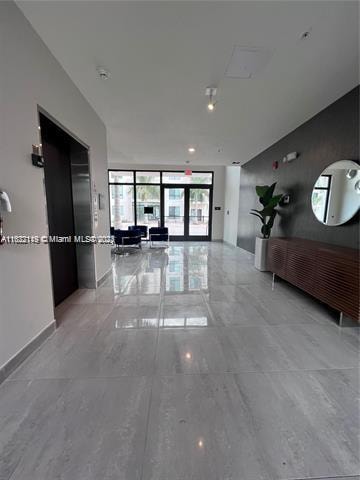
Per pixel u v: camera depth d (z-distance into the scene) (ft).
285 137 13.96
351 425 4.18
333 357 6.10
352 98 8.84
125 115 11.41
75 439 3.86
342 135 9.36
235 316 8.43
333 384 5.16
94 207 11.05
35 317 6.24
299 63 7.34
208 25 5.84
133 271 14.64
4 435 3.92
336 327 7.65
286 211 13.83
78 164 10.27
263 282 12.44
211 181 27.61
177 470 3.43
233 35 6.18
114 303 9.58
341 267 7.38
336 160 9.71
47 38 6.31
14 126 5.36
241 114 11.13
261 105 10.16
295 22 5.75
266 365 5.77
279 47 6.63
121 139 15.07
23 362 5.72
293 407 4.54
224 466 3.49
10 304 5.30
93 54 6.98
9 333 5.27
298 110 10.63
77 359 5.91
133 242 21.25
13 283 5.38
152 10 5.41
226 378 5.31
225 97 9.52
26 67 5.74
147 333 7.23
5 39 5.02
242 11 5.43
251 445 3.80
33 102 6.07
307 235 11.84
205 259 18.11
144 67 7.59
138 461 3.54
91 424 4.13
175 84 8.59
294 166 12.96
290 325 7.78
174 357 6.05
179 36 6.21
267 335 7.15
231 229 25.21
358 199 8.45
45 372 5.42
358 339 6.95
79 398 4.69
